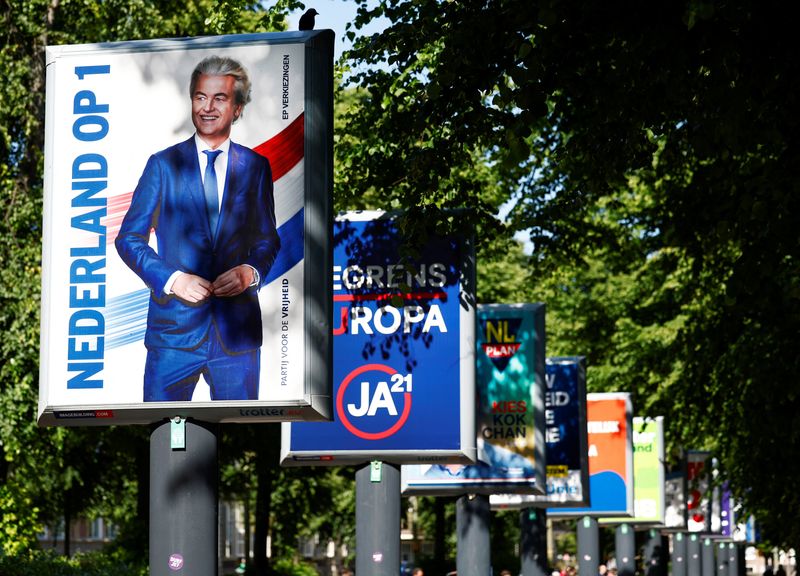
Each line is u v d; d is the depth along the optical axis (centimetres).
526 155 1356
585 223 2419
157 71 1177
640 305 4069
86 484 4438
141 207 1168
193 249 1159
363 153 1931
